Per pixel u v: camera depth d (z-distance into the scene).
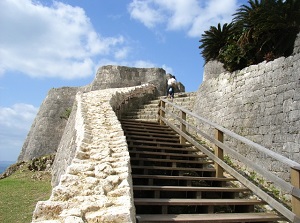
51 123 19.88
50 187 8.59
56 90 21.16
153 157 6.36
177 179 4.93
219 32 10.16
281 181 3.85
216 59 10.54
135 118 10.80
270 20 8.03
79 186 2.88
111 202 2.62
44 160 12.20
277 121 6.81
